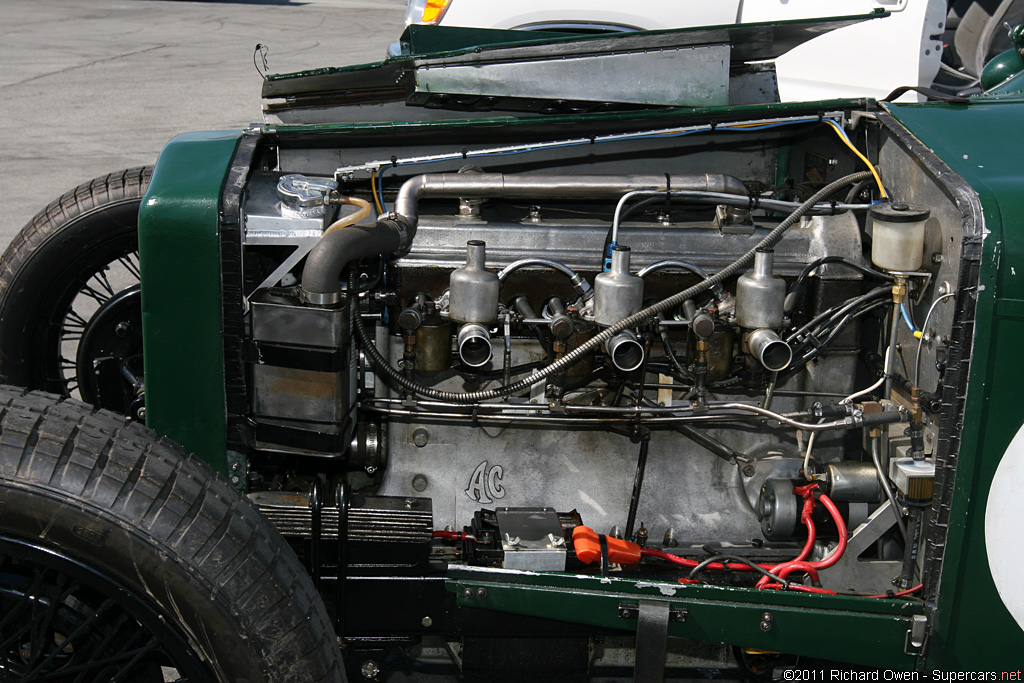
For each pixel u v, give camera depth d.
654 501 2.43
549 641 2.19
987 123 2.21
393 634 2.13
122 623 1.85
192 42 14.91
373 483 2.42
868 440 2.30
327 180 2.23
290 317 2.00
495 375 2.36
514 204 2.63
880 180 2.34
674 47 2.49
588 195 2.34
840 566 2.22
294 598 1.79
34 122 8.91
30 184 6.62
